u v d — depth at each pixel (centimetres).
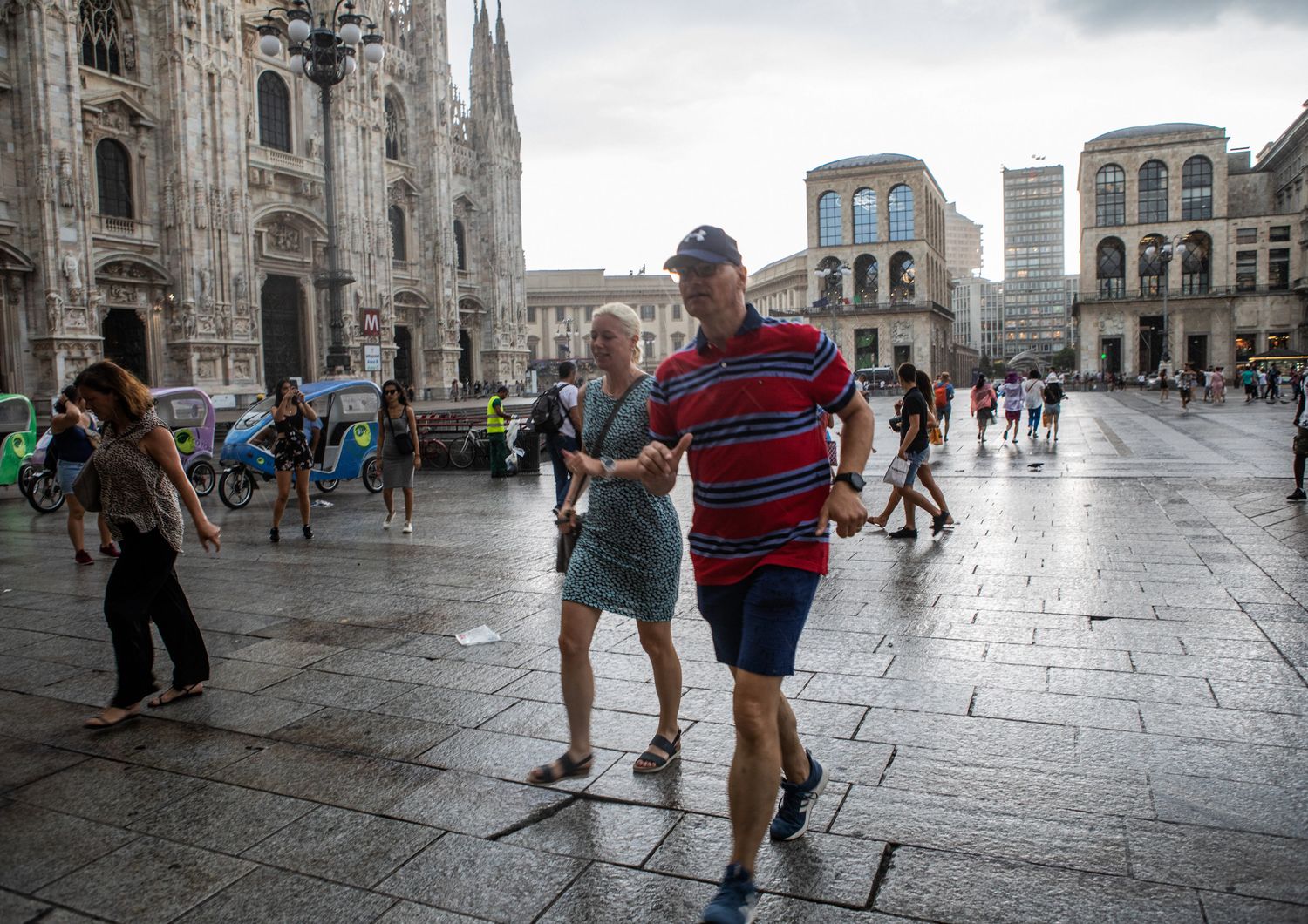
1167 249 5859
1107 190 8431
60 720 500
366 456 1656
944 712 479
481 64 5656
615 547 405
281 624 694
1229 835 344
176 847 355
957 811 370
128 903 317
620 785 401
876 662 564
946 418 2478
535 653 607
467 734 466
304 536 1123
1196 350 8244
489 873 332
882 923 294
